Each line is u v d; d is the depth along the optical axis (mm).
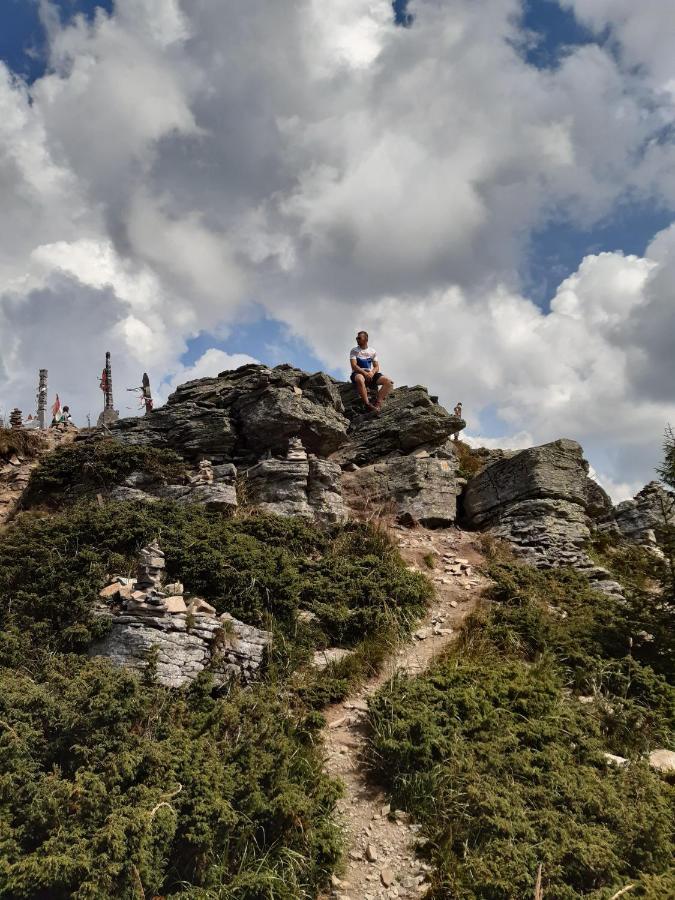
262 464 17234
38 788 7547
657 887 7270
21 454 19547
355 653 12281
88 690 8984
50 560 13000
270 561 13555
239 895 7371
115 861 6887
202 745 8820
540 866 7492
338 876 8039
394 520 18125
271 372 19906
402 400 21719
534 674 11523
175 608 11461
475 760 9250
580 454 19047
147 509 15367
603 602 14820
